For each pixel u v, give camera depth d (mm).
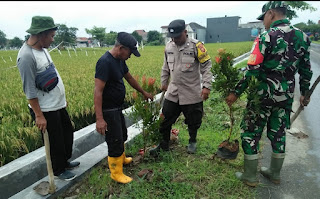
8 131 3939
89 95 5805
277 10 2518
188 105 3518
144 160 3576
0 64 17203
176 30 3211
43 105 2760
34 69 2604
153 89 3494
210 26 76562
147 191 2842
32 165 3158
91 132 4125
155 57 19250
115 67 2793
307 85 2820
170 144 4059
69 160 3641
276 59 2500
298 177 3104
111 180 3090
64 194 2893
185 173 3184
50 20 2645
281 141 2803
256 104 2645
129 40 2717
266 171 3059
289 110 2752
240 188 2863
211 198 2723
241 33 73438
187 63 3395
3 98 5664
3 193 2857
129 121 4945
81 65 14500
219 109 5527
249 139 2814
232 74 2939
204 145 3896
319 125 4824
